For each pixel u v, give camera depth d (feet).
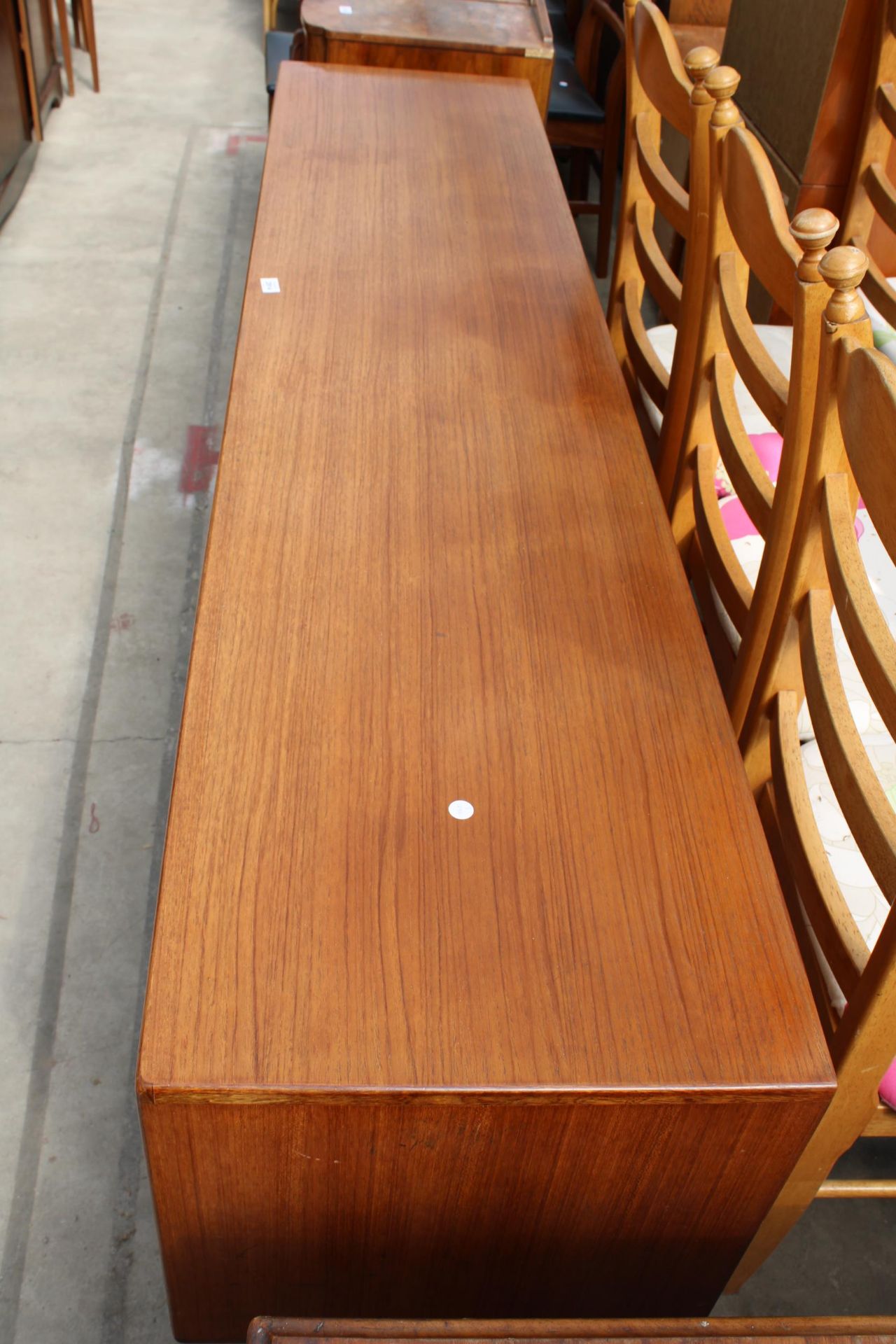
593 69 10.73
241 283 10.18
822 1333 2.62
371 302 5.17
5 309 9.52
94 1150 4.76
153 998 2.72
